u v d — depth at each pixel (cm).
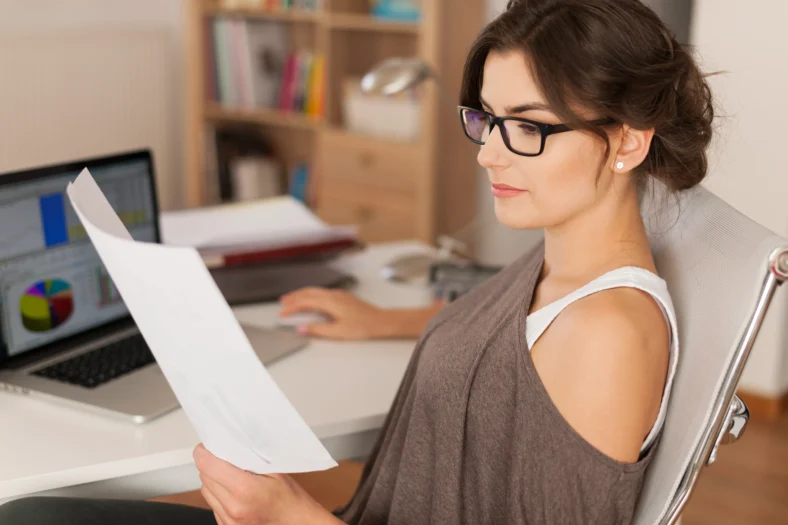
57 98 423
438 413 113
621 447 97
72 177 154
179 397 103
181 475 125
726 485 266
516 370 105
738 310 101
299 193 434
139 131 457
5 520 114
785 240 101
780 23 284
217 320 86
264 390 91
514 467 105
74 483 117
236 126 463
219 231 200
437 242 372
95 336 158
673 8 350
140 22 459
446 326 128
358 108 386
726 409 101
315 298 169
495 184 107
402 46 392
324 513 110
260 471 105
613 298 101
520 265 128
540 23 100
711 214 114
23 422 129
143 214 171
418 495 117
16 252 145
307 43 432
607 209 106
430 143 357
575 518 100
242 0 423
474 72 111
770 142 291
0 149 408
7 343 144
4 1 416
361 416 133
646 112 100
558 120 101
